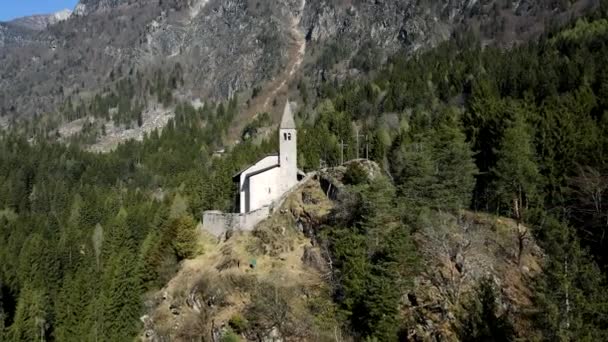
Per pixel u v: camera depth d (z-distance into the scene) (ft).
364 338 197.77
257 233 278.05
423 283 210.38
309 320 217.56
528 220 250.57
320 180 290.56
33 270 389.60
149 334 267.18
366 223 229.25
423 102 530.68
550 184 265.75
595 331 144.25
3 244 479.00
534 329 176.14
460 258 219.41
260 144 571.69
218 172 453.58
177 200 419.95
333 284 227.20
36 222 521.24
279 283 237.66
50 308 344.28
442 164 268.21
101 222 494.59
